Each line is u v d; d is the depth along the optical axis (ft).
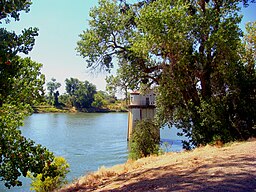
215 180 20.49
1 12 23.03
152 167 34.27
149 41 46.01
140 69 60.49
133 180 28.53
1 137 26.37
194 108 51.01
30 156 26.99
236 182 19.25
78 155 99.09
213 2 53.31
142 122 61.41
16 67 24.14
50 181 41.37
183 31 45.70
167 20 44.50
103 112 400.06
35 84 28.14
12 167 25.95
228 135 45.01
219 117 46.57
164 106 55.06
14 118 28.76
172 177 24.80
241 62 49.29
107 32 60.80
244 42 53.67
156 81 59.98
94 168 78.95
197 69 50.24
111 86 65.31
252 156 27.84
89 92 415.44
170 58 49.08
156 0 52.42
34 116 310.86
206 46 46.06
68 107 405.18
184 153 41.70
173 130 157.58
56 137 147.95
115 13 61.52
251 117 46.83
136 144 59.52
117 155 97.86
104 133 164.25
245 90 47.62
